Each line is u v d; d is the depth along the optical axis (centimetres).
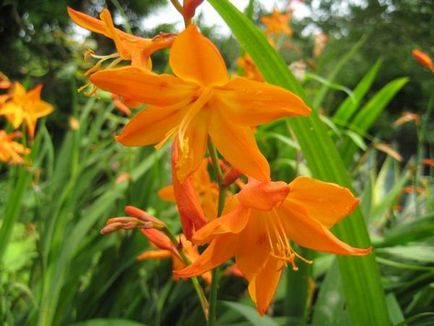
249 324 22
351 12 174
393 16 167
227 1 15
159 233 14
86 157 29
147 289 26
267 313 24
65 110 71
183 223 13
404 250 20
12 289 26
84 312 24
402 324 17
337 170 17
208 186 19
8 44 67
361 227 17
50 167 28
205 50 11
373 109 31
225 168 19
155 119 12
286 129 31
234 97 12
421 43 162
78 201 31
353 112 32
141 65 12
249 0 27
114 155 37
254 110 12
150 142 12
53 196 26
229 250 12
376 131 142
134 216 14
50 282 23
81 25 12
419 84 154
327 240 12
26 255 32
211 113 12
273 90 11
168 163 32
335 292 19
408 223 21
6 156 25
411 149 142
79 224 23
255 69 29
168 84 12
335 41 52
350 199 12
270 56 16
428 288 21
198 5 12
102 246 25
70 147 28
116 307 24
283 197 11
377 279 17
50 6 64
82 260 25
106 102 40
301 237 13
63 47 65
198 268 12
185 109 12
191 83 12
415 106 156
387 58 158
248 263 13
